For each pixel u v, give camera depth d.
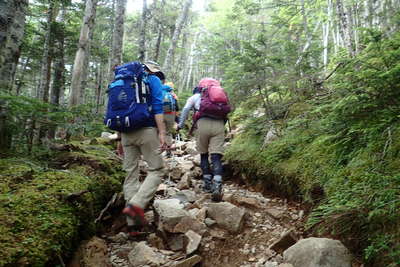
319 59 5.73
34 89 21.84
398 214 2.03
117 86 2.76
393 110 2.68
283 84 4.91
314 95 4.56
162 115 2.87
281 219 3.20
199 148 4.24
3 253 1.71
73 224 2.27
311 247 2.29
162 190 4.00
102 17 19.39
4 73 3.39
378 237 2.05
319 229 2.69
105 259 2.42
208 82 4.24
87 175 3.15
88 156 3.65
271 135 4.57
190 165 5.30
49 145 3.89
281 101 5.09
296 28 8.88
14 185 2.52
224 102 4.00
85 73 9.02
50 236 2.00
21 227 1.97
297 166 3.54
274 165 3.95
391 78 2.51
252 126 5.17
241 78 5.27
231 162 4.96
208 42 18.67
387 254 1.97
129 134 2.87
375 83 2.62
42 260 1.82
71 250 2.21
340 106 2.85
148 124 2.80
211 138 4.04
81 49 7.95
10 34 3.44
